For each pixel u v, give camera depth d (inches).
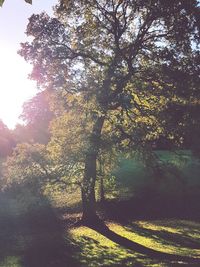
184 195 1508.4
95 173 1112.2
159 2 1000.9
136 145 1082.1
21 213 1300.4
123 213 1370.6
